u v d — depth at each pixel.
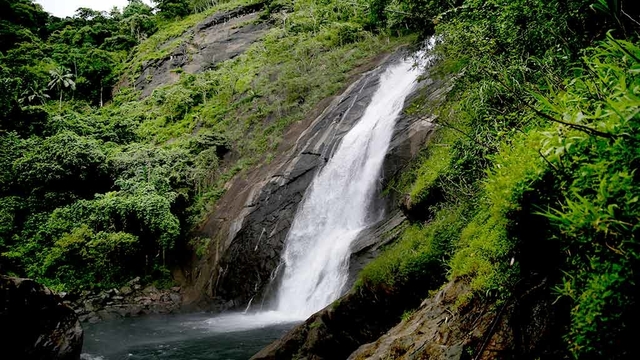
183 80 37.59
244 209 19.95
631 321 1.56
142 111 36.88
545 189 2.09
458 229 6.21
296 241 16.55
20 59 44.97
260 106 27.67
